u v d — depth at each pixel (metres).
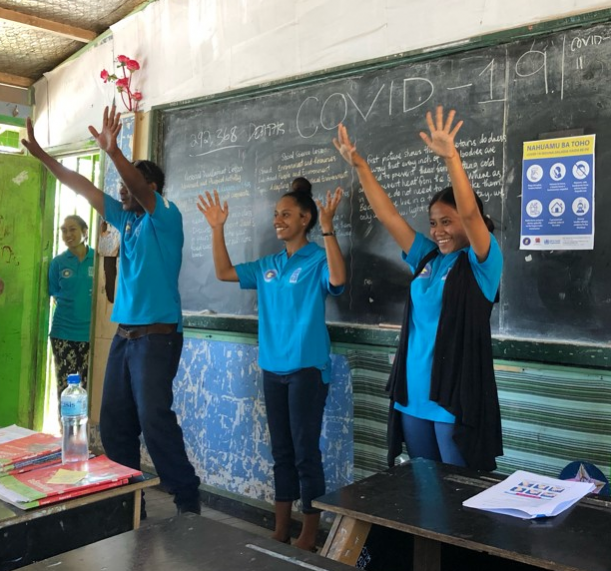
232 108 3.41
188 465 2.96
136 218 3.00
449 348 1.96
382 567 1.58
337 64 2.94
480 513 1.39
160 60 3.84
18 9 4.08
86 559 1.19
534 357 2.32
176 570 1.15
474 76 2.51
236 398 3.34
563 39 2.29
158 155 3.81
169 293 2.91
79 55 4.57
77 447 1.80
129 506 1.67
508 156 2.41
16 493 1.53
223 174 3.45
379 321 2.78
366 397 2.83
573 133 2.27
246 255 3.33
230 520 3.28
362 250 2.84
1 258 4.68
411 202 2.69
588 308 2.23
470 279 1.99
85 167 5.19
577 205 2.25
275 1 3.20
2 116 5.01
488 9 2.46
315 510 2.68
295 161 3.11
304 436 2.67
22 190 4.75
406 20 2.70
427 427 2.07
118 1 3.97
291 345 2.68
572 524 1.32
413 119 2.69
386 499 1.48
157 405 2.85
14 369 4.75
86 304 4.61
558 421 2.29
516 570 1.63
